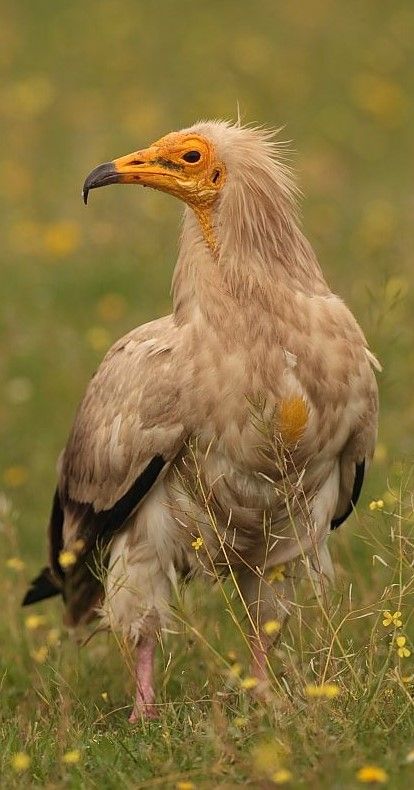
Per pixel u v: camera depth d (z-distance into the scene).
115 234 23.09
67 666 11.37
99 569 11.09
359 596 11.70
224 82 31.64
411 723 8.85
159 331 10.77
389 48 34.03
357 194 25.88
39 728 9.96
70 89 31.38
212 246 10.25
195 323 10.16
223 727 8.90
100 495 11.14
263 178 10.26
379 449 13.17
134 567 10.82
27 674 11.67
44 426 17.44
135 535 10.84
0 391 18.17
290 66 32.59
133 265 21.81
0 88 31.16
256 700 9.51
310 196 25.33
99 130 28.53
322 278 10.54
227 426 10.09
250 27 35.53
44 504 15.42
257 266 10.12
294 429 10.04
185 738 9.06
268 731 8.77
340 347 10.17
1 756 9.34
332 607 10.23
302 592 11.38
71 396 17.98
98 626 11.27
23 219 24.08
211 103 29.59
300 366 10.02
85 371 18.52
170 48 34.19
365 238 22.62
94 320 20.08
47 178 26.06
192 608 11.38
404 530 11.82
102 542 11.19
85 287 21.12
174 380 10.22
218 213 10.27
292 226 10.36
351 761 8.23
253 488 10.35
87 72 32.47
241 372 9.98
